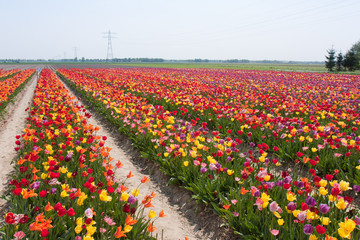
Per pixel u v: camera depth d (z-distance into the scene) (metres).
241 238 4.72
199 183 5.84
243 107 12.09
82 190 5.02
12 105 17.39
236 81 29.80
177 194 6.59
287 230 4.03
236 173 5.80
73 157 6.63
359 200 5.98
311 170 4.89
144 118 10.82
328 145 7.45
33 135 7.66
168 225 5.45
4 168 7.54
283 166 7.85
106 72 42.66
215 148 7.40
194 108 12.22
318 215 4.22
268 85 24.70
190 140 7.25
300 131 8.10
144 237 4.20
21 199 4.82
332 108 11.59
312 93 19.05
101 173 5.87
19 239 3.32
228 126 10.64
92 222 3.63
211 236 5.15
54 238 3.88
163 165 7.23
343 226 3.24
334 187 3.91
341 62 67.31
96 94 16.39
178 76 36.22
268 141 8.55
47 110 10.09
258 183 5.26
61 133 8.34
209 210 5.67
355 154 6.97
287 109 11.94
